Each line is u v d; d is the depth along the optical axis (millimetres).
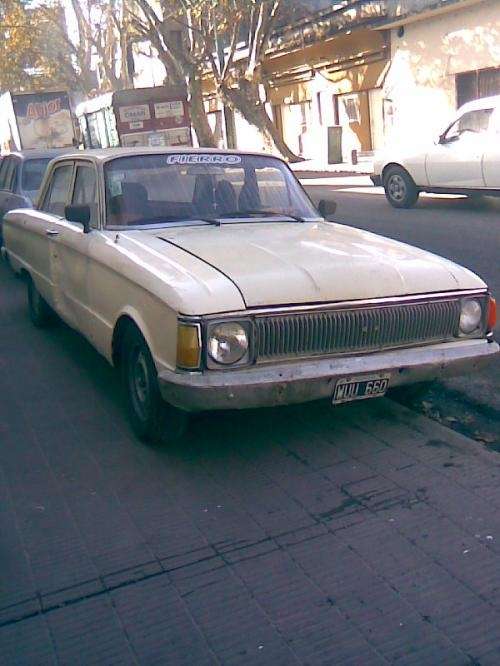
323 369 4234
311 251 4738
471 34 22672
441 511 3979
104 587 3514
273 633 3146
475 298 4688
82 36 38125
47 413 5570
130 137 23766
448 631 3098
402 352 4488
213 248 4781
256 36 27266
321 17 28078
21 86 39844
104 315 5215
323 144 30688
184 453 4809
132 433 5121
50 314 7691
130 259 4750
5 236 8555
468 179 13891
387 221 13547
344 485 4312
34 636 3217
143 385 4828
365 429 5039
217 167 5922
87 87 39531
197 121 28328
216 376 4094
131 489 4395
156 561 3689
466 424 5113
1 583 3584
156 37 27906
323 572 3525
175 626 3227
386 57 26297
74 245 5730
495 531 3766
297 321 4195
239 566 3609
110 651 3104
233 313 4082
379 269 4527
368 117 28234
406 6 23938
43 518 4133
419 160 14523
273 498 4215
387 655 2984
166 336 4234
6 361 6848
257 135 33969
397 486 4266
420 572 3482
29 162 11141
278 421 5199
